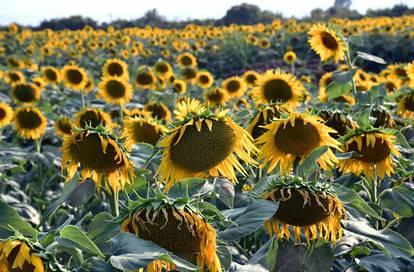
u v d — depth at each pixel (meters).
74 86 11.99
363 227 3.17
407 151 4.48
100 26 66.06
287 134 3.66
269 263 3.10
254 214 2.72
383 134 3.88
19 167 8.48
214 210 2.62
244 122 4.62
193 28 39.31
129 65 24.33
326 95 8.12
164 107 8.41
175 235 2.44
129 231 2.49
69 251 2.47
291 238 3.14
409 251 3.04
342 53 6.28
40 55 26.88
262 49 30.52
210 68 28.81
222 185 3.32
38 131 8.73
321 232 3.05
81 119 7.77
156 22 68.44
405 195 3.53
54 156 7.43
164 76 15.65
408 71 7.62
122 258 2.16
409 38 28.91
